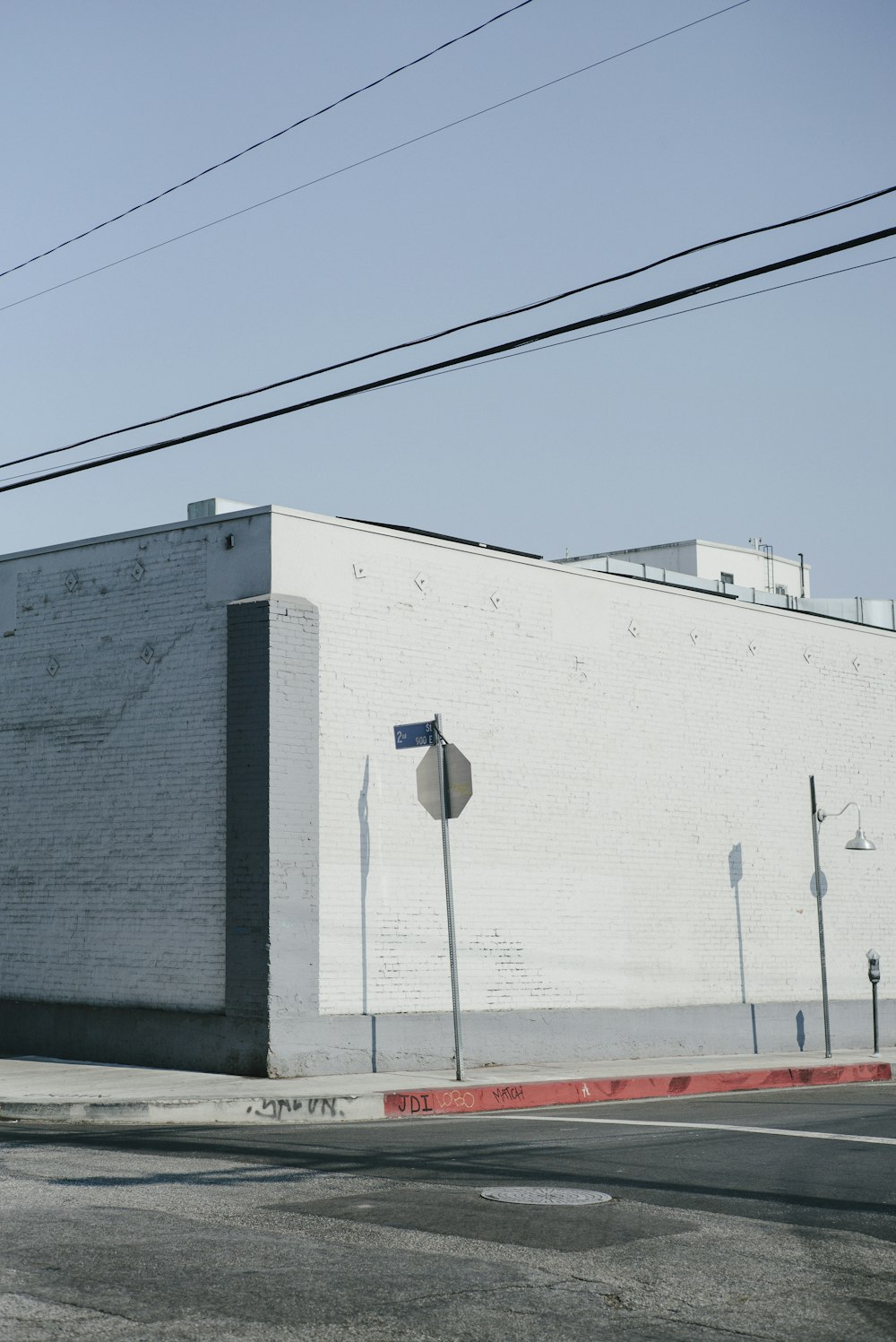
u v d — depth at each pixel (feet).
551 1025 61.26
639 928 66.18
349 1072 53.42
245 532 55.42
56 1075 51.75
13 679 61.93
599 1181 30.45
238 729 53.78
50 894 59.41
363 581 57.47
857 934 77.00
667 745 68.85
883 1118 44.27
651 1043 65.36
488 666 61.62
